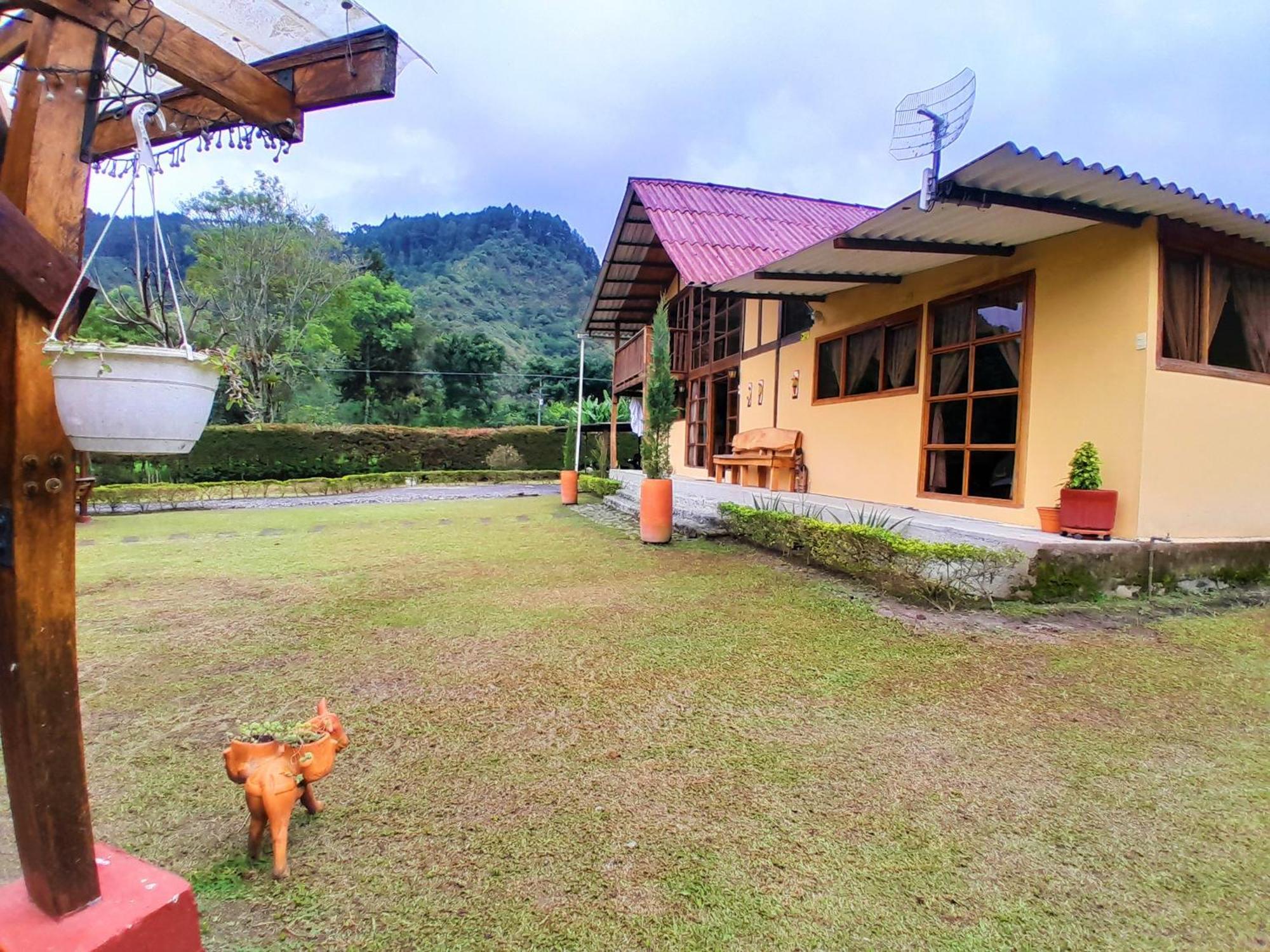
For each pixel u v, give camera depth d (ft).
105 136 7.10
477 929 5.56
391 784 7.88
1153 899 5.91
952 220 17.19
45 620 4.47
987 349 20.93
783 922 5.63
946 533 17.87
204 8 5.87
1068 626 14.02
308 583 19.17
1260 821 7.13
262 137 6.47
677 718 9.73
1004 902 5.86
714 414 41.68
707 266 33.35
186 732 9.39
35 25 4.61
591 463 65.36
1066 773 8.12
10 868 6.32
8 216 4.10
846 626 14.12
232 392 5.45
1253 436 18.70
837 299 28.14
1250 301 19.11
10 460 4.31
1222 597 16.48
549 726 9.47
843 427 27.73
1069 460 18.13
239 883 6.11
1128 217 16.25
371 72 6.07
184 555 24.27
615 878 6.19
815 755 8.59
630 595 17.06
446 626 14.55
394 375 100.53
